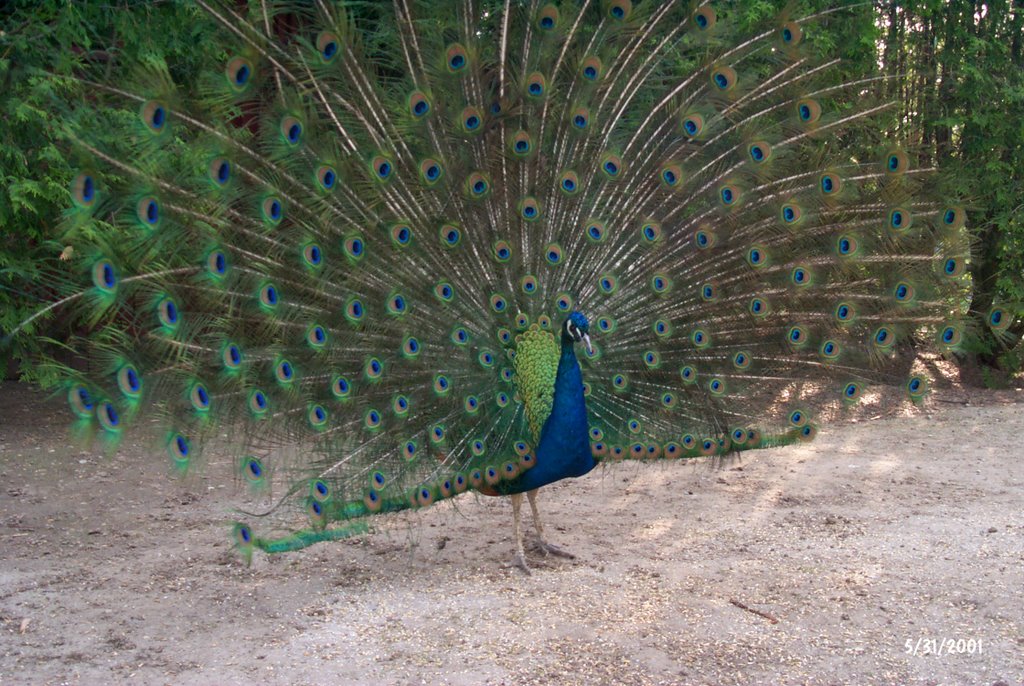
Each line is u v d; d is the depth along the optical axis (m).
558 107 6.02
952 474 8.19
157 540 6.59
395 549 6.45
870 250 6.05
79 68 8.86
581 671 4.57
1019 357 12.02
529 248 5.93
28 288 8.86
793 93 6.05
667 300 6.10
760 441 6.17
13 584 5.69
